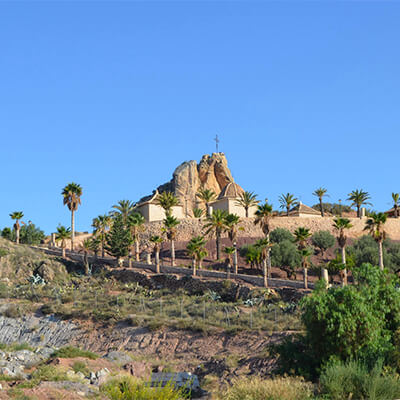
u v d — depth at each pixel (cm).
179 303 7600
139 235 11750
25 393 2719
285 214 13438
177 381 3475
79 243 12512
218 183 18038
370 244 10044
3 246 10019
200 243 9112
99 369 3766
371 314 3056
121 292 8550
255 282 8088
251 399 2298
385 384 2320
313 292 3247
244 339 5781
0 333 7000
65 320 7100
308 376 2952
